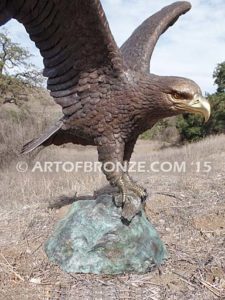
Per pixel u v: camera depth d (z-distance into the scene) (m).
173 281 3.06
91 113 3.00
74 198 4.89
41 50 3.01
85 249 3.22
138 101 2.87
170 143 20.95
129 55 3.11
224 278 3.08
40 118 10.40
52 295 2.87
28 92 15.08
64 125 3.20
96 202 3.46
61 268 3.24
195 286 2.98
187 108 2.76
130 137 3.11
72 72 2.99
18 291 2.88
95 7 2.41
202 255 3.49
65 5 2.46
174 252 3.56
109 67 2.87
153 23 3.34
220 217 4.28
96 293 2.89
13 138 9.02
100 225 3.25
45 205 4.71
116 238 3.18
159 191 5.19
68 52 2.86
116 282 3.04
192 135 20.08
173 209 4.54
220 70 21.11
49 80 3.16
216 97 19.67
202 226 4.12
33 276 3.13
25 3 2.62
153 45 3.18
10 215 4.47
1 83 14.70
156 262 3.27
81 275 3.13
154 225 4.12
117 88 2.90
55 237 3.49
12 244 3.69
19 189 5.66
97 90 2.96
